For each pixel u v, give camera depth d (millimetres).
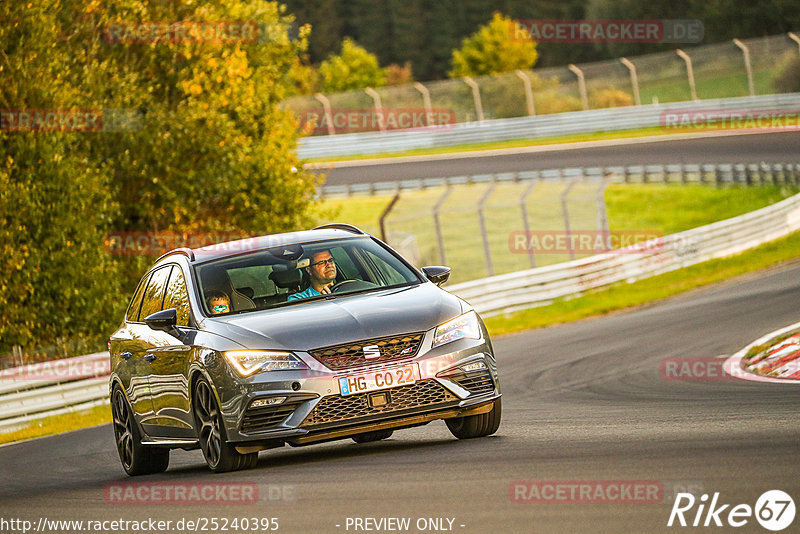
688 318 60938
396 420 23609
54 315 79938
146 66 91812
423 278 27422
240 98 94375
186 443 27000
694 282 84375
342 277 27375
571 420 29391
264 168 96500
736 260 94312
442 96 191000
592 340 57719
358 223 143375
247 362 23719
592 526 15383
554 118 182875
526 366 50281
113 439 43594
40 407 57844
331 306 25250
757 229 102438
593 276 87938
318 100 192625
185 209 91500
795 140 154125
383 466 23188
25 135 78375
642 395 35219
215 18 93875
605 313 75688
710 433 23234
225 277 27234
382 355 23797
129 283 90312
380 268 27641
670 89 184500
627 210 137500
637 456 20703
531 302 83625
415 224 140000
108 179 83812
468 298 79062
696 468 18703
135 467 30609
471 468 21391
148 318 26328
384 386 23547
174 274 28609
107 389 61688
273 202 97312
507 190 151625
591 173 151375
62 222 79125
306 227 99938
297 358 23562
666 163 150625
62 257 79188
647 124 178000
